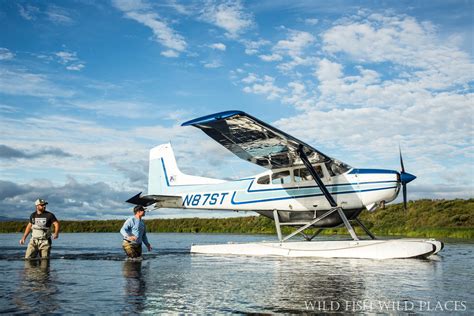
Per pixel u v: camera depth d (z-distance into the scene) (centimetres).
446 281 448
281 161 939
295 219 962
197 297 353
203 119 744
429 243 765
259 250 879
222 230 2914
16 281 448
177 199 1098
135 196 1062
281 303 328
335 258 779
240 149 878
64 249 991
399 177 904
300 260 730
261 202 979
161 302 332
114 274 510
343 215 888
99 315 287
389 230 2069
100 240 1550
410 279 464
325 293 373
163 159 1146
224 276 493
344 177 912
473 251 920
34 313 293
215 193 1042
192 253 907
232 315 289
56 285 420
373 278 473
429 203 2388
